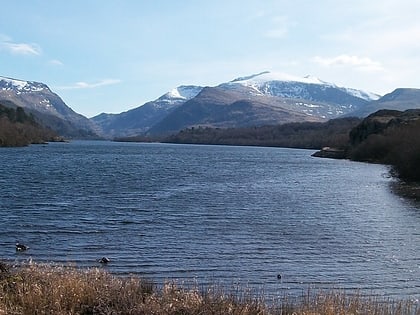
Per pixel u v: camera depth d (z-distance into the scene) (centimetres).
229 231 2842
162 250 2300
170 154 14300
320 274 1944
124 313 1127
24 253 2178
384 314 1297
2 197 4091
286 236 2720
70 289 1214
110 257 2144
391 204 4181
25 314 1066
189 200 4256
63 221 3052
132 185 5431
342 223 3203
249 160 11862
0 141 15250
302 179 6706
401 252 2372
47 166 7925
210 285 1617
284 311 1266
